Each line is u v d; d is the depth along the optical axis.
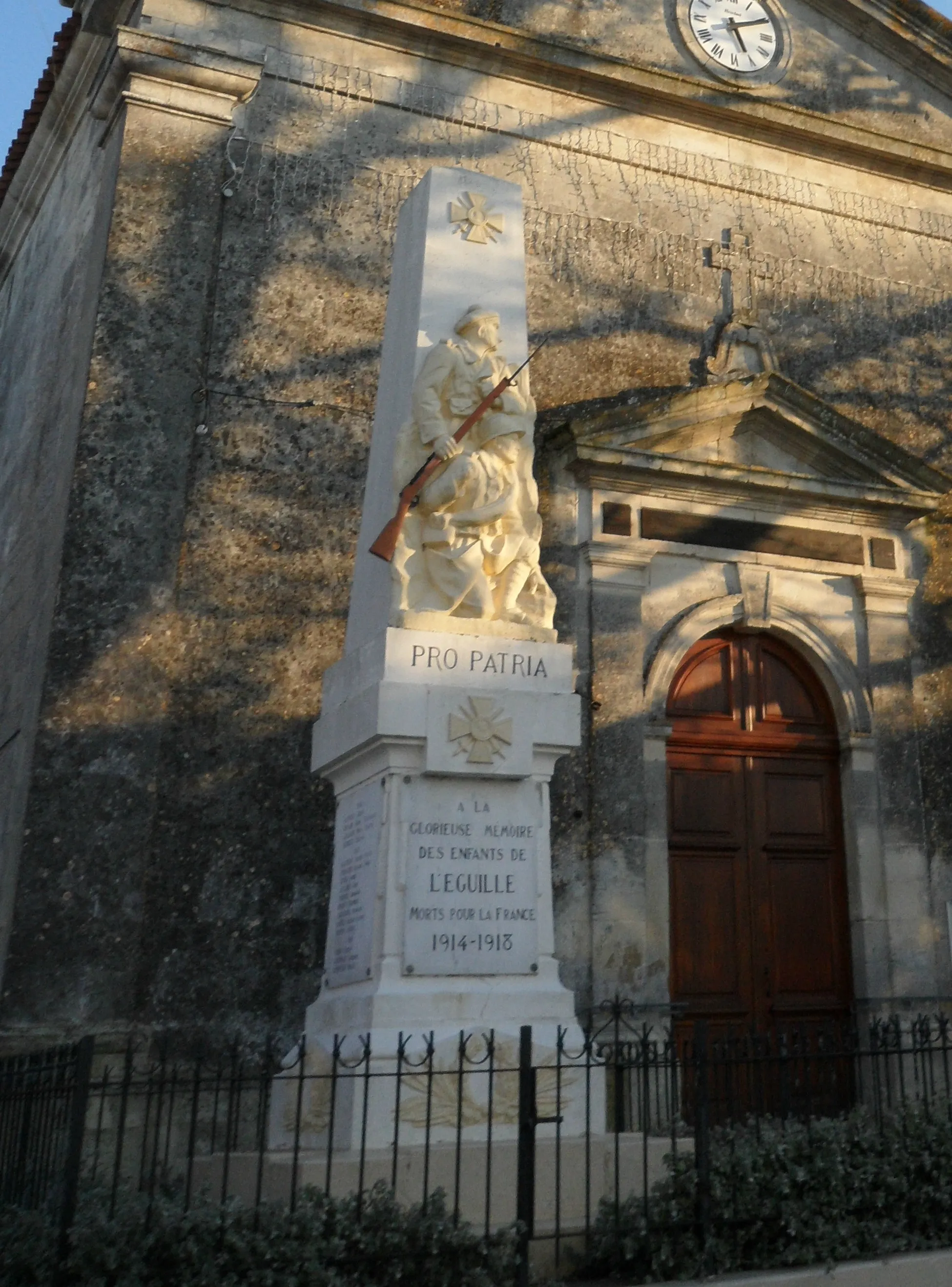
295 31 10.95
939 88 13.52
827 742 11.13
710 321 11.77
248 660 9.29
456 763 6.81
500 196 8.38
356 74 11.03
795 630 11.06
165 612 9.05
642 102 12.07
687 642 10.64
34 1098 5.72
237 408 9.80
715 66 12.55
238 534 9.52
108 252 9.70
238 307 10.05
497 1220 5.74
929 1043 6.87
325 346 10.22
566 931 9.63
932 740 11.28
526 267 11.16
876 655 11.23
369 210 10.71
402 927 6.57
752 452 11.47
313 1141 6.61
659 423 10.89
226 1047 6.64
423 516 7.35
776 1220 5.72
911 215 12.95
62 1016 8.04
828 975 10.60
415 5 11.20
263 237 10.29
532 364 10.96
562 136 11.68
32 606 10.05
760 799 10.84
